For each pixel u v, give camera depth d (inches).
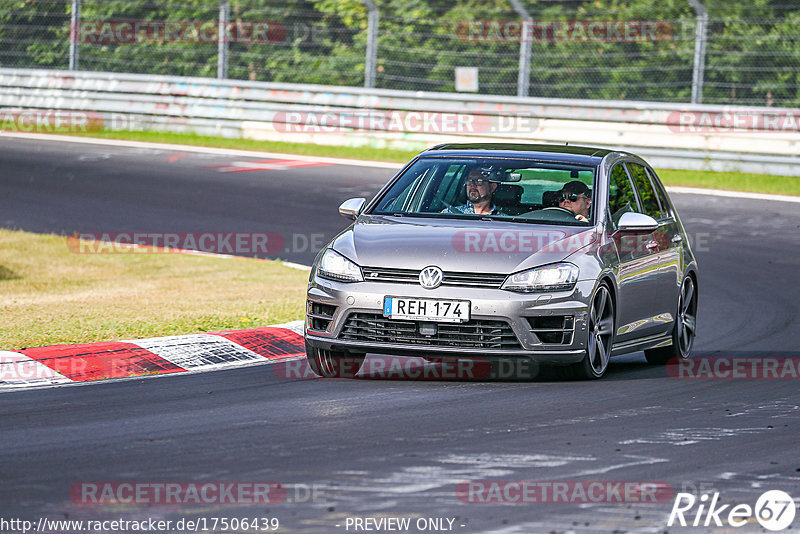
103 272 1642.5
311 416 815.7
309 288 961.5
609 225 1005.2
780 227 2062.0
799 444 755.4
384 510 585.3
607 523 573.3
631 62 3321.9
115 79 3225.9
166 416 816.9
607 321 990.4
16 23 3779.5
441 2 3476.9
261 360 1083.3
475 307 908.6
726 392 946.1
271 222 2047.2
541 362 928.3
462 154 1071.0
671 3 3253.0
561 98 3105.3
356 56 3533.5
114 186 2377.0
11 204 2183.8
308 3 3592.5
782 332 1302.9
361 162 2751.0
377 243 951.6
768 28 3176.7
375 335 929.5
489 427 781.9
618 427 792.3
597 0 3346.5
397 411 834.8
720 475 669.9
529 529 561.0
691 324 1173.7
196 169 2600.9
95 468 665.0
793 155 2615.7
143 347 1081.4
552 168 1040.2
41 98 3287.4
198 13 3661.4
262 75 3614.7
